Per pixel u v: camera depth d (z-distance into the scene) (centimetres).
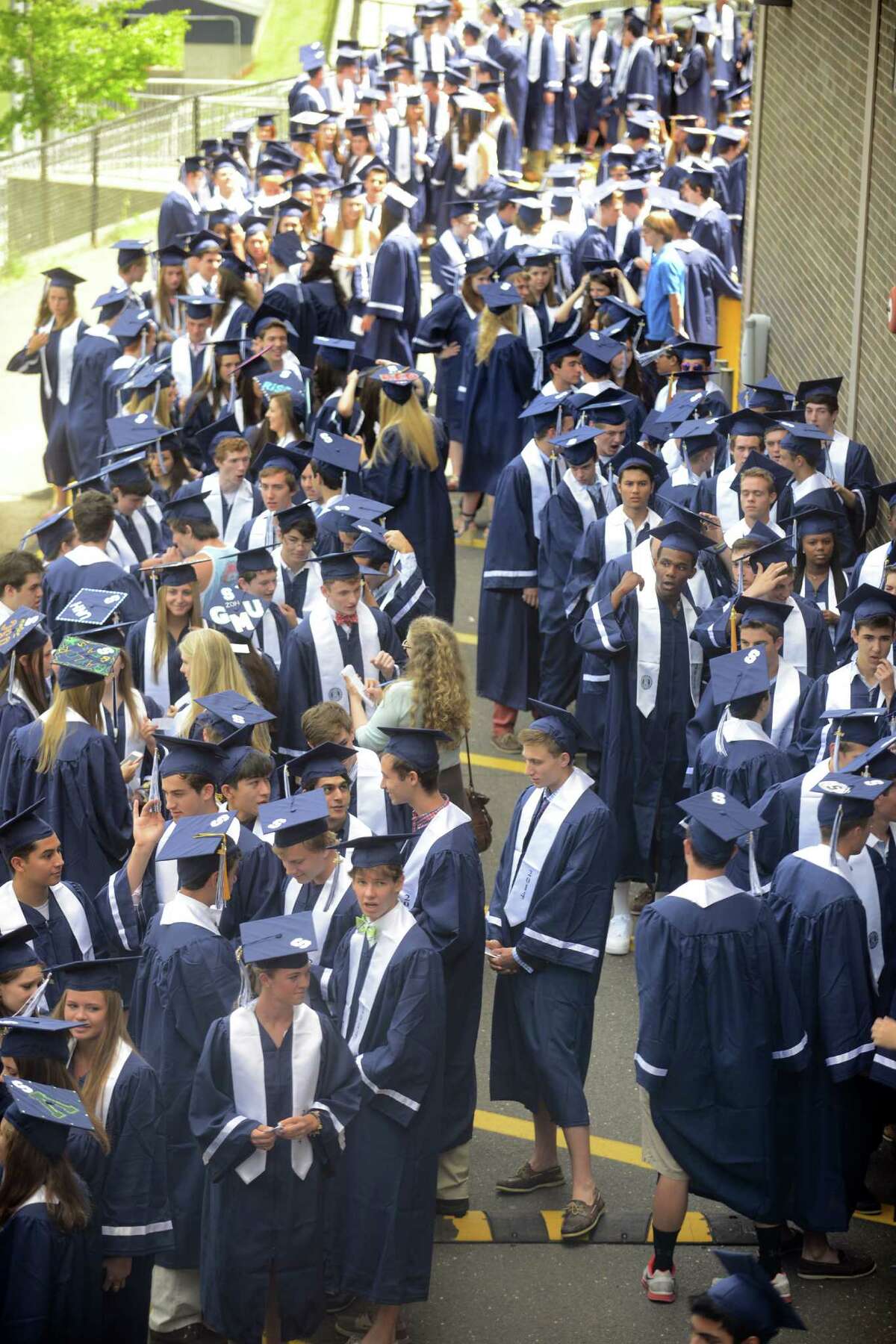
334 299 1888
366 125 2492
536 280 1664
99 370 1714
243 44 4341
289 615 1093
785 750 981
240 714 873
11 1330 603
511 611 1366
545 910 828
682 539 1070
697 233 2042
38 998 716
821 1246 812
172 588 1031
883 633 955
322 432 1266
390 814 921
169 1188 745
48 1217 611
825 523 1120
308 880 793
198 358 1633
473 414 1698
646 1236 838
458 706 898
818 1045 786
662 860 1116
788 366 1794
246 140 2684
